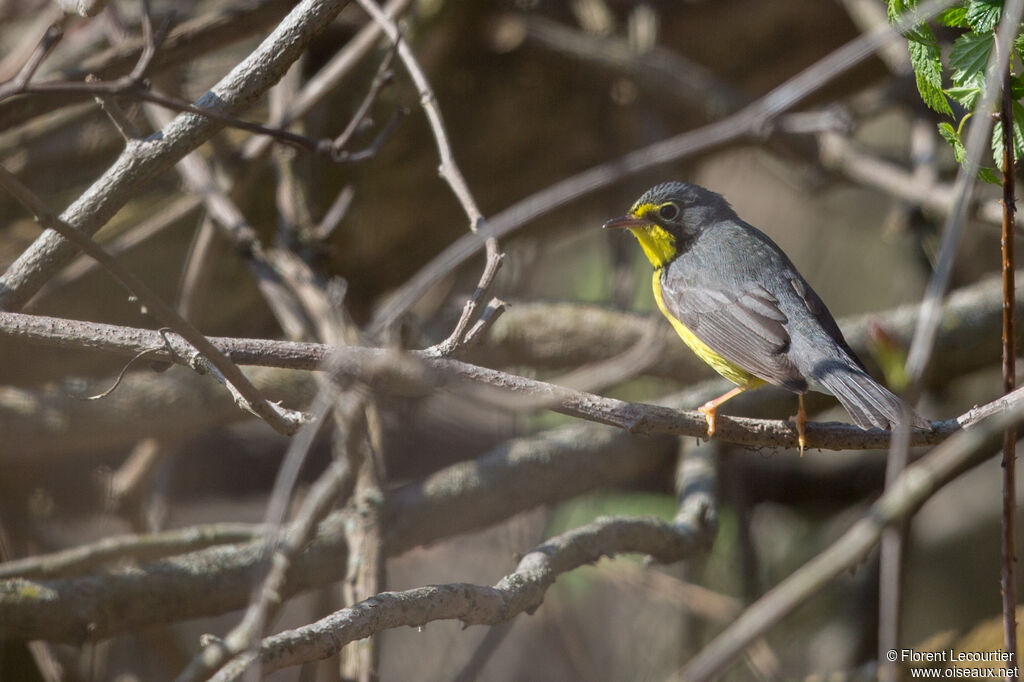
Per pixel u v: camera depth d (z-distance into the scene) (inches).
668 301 396.5
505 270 578.6
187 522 559.2
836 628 533.0
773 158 633.6
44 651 419.2
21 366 443.2
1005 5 244.1
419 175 529.7
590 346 493.4
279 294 403.9
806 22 578.6
